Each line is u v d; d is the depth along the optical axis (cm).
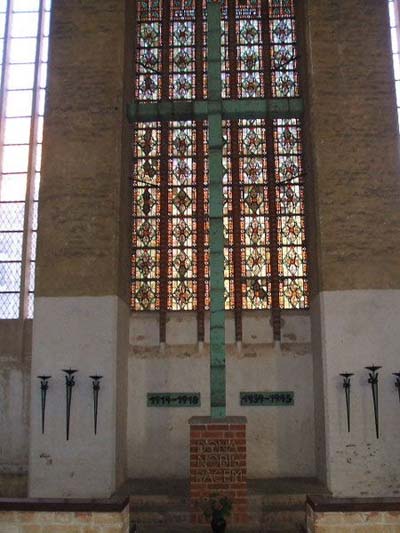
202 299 1270
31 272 1296
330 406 1085
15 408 1233
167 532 944
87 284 1127
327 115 1184
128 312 1250
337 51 1210
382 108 1187
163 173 1312
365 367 1091
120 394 1153
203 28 1384
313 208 1192
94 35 1227
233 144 1327
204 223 1297
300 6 1322
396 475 1059
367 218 1145
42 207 1159
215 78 1013
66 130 1188
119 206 1163
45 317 1119
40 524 691
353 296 1116
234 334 1257
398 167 1163
